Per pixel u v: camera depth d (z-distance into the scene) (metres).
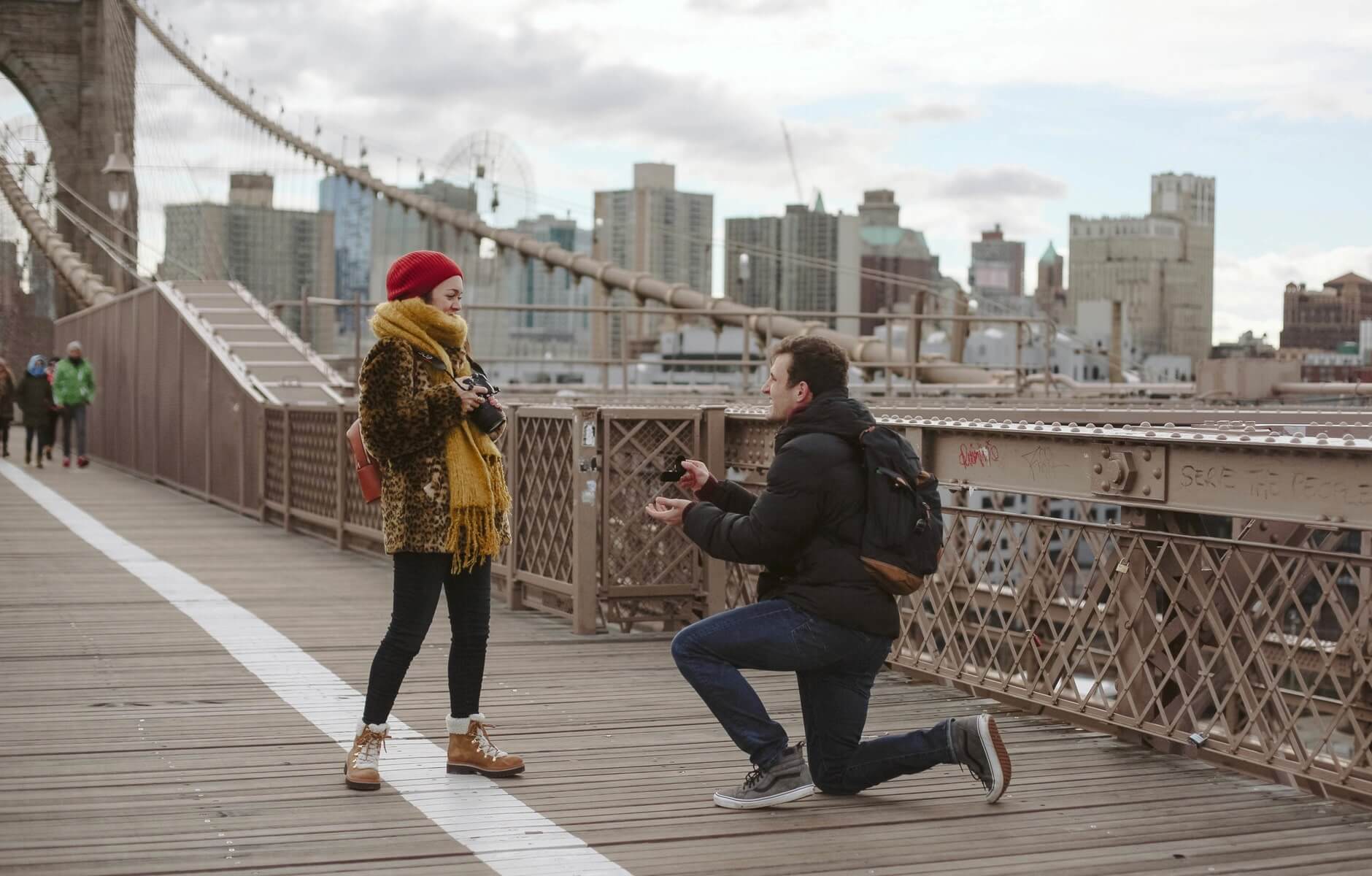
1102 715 5.12
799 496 3.97
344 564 10.47
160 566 10.25
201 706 5.53
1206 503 4.59
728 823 4.04
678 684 6.12
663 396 19.27
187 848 3.76
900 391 21.22
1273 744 4.48
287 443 12.84
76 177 41.81
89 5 42.00
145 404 19.42
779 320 24.81
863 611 4.00
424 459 4.22
